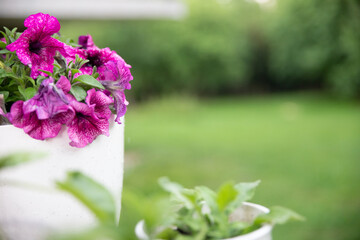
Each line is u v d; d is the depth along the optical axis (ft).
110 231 1.36
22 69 2.59
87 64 2.79
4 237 2.35
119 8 16.28
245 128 28.48
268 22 49.57
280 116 34.40
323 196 12.14
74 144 2.32
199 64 46.68
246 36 50.31
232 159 18.22
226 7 49.96
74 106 2.30
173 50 44.45
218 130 27.81
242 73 49.47
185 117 35.14
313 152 19.60
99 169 2.47
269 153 19.62
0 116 2.42
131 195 1.51
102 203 1.41
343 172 15.33
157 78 45.06
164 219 1.66
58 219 2.32
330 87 48.60
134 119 34.22
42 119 2.26
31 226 2.29
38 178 2.27
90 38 3.09
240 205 2.00
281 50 47.19
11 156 1.57
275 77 51.62
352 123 29.01
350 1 31.78
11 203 2.28
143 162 17.43
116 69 2.64
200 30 46.06
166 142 23.12
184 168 16.26
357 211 10.71
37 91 2.38
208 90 50.08
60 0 15.12
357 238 8.80
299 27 43.65
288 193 12.39
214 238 1.73
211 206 1.83
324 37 39.52
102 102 2.44
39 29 2.45
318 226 9.64
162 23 43.42
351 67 39.55
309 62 42.24
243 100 47.75
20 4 14.29
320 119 31.78
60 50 2.59
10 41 2.65
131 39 42.73
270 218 1.75
